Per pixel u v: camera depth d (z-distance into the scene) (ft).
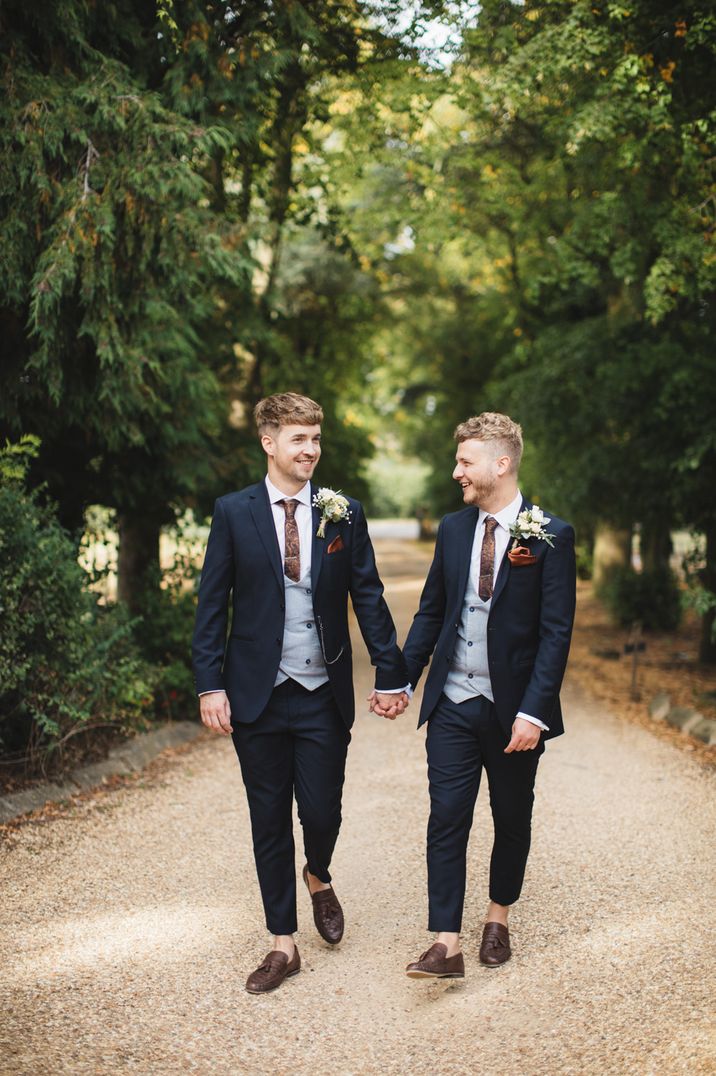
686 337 33.53
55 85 18.28
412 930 12.16
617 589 47.47
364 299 54.95
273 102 25.70
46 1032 9.50
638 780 19.53
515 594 10.48
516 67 23.71
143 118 18.42
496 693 10.46
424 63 26.17
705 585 33.35
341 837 15.87
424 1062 9.14
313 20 22.40
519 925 12.26
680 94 24.64
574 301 44.27
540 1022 9.85
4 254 17.90
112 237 18.28
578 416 37.29
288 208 32.68
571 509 39.01
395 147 34.37
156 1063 9.04
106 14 19.77
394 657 10.87
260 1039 9.52
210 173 26.76
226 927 12.12
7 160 17.70
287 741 10.85
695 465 27.78
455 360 76.02
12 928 11.87
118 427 21.65
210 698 10.43
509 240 39.88
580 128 23.70
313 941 11.84
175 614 24.56
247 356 39.81
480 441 10.53
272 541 10.51
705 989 10.44
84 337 20.40
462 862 10.61
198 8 19.99
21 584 16.74
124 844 15.07
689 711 25.46
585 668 35.65
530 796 10.98
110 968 10.91
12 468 17.56
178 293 21.11
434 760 10.80
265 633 10.51
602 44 22.53
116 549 24.94
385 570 80.43
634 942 11.70
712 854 14.96
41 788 17.06
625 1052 9.22
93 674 18.69
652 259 34.30
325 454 48.91
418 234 36.29
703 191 25.02
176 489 25.85
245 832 15.93
